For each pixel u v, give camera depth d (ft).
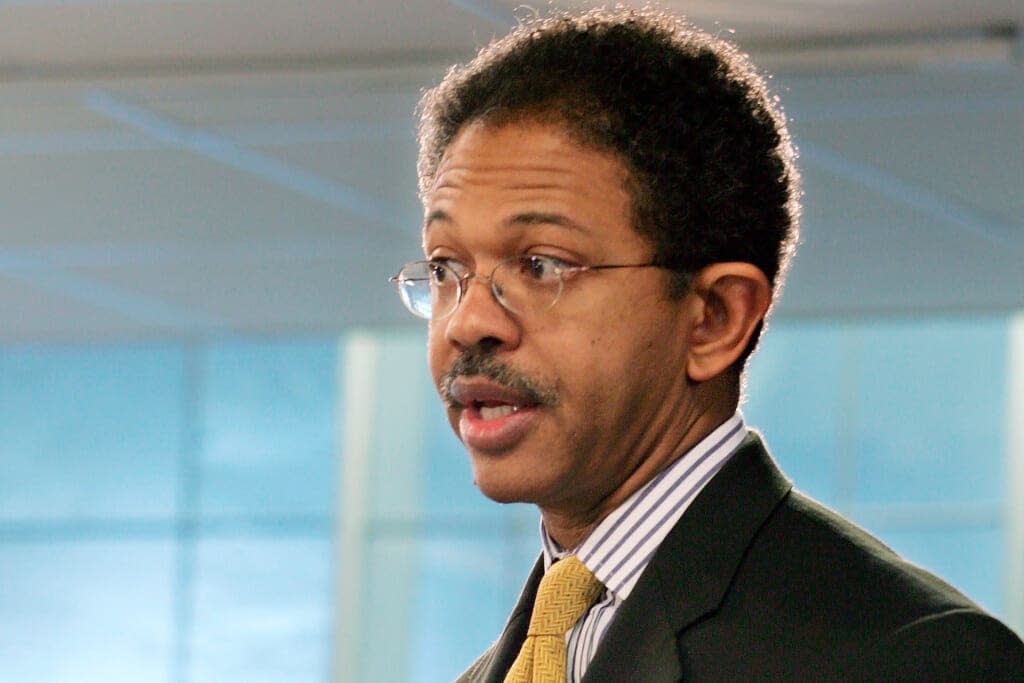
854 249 56.39
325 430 97.04
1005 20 35.42
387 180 48.14
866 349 92.07
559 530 12.85
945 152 43.96
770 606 11.64
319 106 41.42
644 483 12.45
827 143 43.68
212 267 60.54
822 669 11.16
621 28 12.76
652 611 11.81
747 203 12.57
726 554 11.98
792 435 92.27
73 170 47.85
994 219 51.29
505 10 34.58
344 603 89.92
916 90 39.06
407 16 35.73
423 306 12.57
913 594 11.51
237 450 97.66
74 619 98.22
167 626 97.35
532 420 11.96
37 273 62.18
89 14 36.73
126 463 98.94
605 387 12.01
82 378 100.12
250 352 98.17
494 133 12.37
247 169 47.44
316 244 56.65
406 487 90.17
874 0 34.53
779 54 37.19
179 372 99.19
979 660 11.09
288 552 96.58
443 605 89.71
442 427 90.27
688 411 12.51
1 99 41.55
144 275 62.18
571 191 12.07
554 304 12.00
